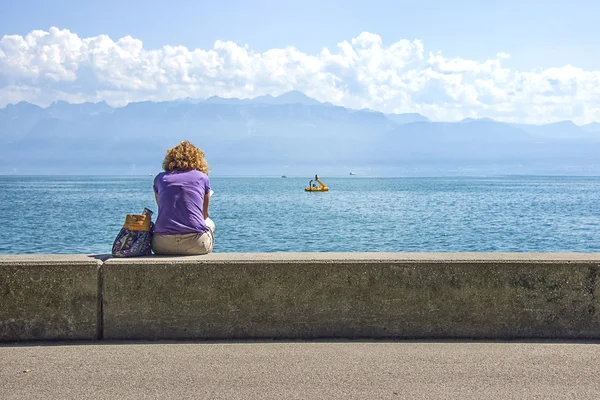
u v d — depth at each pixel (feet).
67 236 118.21
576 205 234.38
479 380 15.72
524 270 19.52
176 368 16.61
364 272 19.48
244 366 16.78
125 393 14.76
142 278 19.27
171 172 21.89
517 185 609.01
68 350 18.25
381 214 184.24
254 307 19.40
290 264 19.42
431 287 19.51
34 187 520.42
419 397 14.56
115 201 269.85
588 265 19.53
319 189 414.82
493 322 19.51
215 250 99.25
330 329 19.45
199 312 19.33
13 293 19.10
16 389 15.05
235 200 286.25
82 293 19.21
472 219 163.84
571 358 17.60
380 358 17.52
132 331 19.27
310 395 14.65
